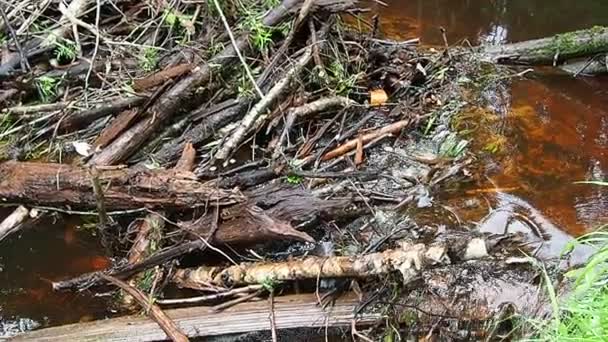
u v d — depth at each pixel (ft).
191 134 10.82
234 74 11.59
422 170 10.60
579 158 10.92
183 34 12.22
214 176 10.16
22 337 8.14
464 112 11.78
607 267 7.50
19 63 11.30
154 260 8.86
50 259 9.27
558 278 8.45
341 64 11.99
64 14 11.77
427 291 8.38
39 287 8.91
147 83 10.87
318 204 9.43
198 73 11.02
